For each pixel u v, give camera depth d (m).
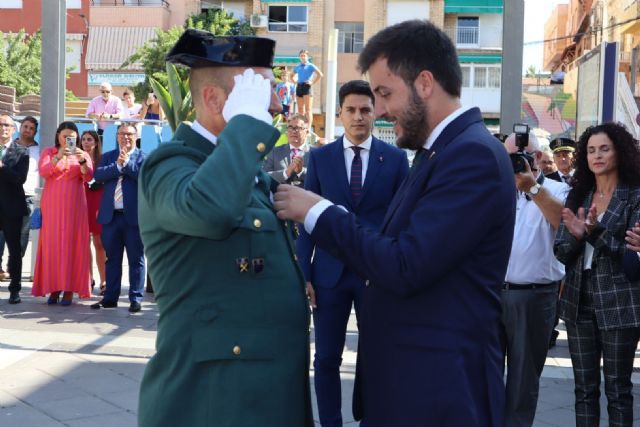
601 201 4.25
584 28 36.69
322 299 4.47
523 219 4.23
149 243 2.34
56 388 5.40
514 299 4.20
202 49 2.30
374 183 4.59
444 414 2.30
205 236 2.14
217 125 2.36
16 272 8.47
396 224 2.41
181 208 2.10
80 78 36.78
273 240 2.36
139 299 8.15
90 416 4.84
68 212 8.30
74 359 6.18
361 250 2.32
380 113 2.46
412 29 2.41
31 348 6.48
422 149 2.47
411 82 2.38
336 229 2.36
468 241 2.24
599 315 4.05
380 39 2.43
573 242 4.07
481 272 2.35
